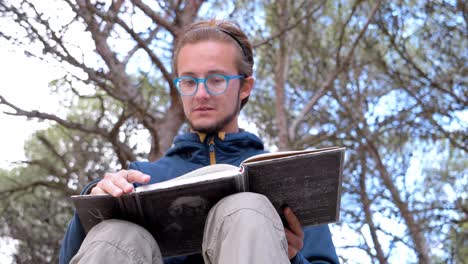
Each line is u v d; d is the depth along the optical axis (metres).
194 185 1.73
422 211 7.15
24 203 7.47
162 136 7.06
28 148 7.87
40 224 7.39
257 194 1.67
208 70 2.29
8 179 7.50
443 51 7.17
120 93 6.39
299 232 1.96
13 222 7.29
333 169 1.81
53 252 7.27
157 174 2.31
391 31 7.13
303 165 1.77
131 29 5.94
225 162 2.35
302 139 8.40
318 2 7.83
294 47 8.33
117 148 6.81
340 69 7.55
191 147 2.36
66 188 7.18
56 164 7.67
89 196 1.73
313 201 1.91
